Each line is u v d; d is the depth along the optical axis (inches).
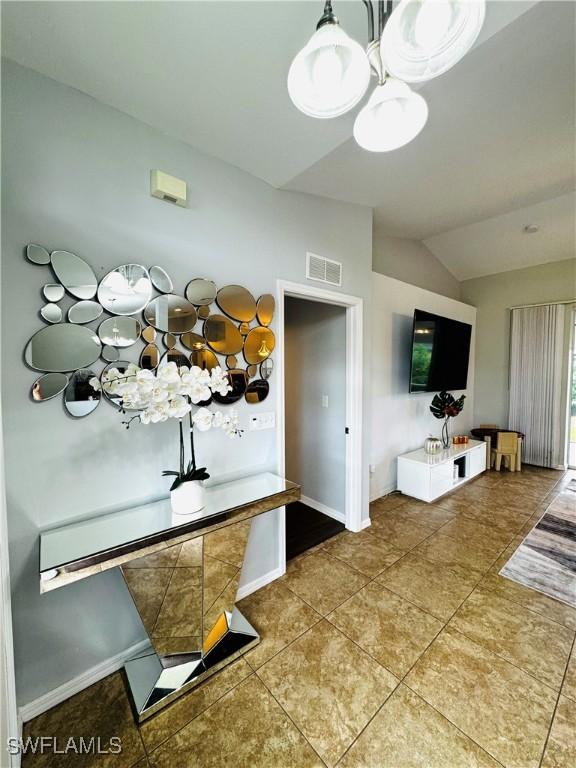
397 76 33.8
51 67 46.9
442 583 79.9
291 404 132.5
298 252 85.2
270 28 42.1
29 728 48.1
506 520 113.6
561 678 55.2
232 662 58.5
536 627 66.2
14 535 47.1
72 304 50.9
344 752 44.9
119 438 56.5
